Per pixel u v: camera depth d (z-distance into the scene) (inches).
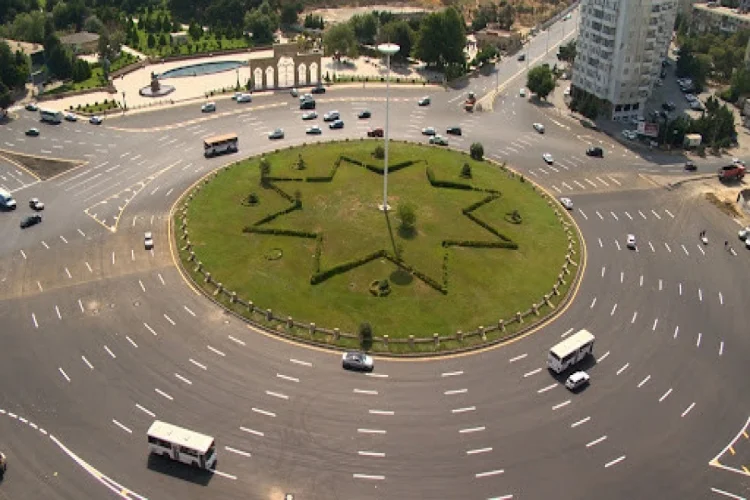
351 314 4136.3
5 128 6638.8
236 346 3887.8
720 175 6181.1
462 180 5748.0
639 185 6023.6
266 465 3154.5
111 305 4188.0
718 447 3361.2
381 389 3617.1
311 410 3464.6
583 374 3688.5
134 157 6146.7
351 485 3070.9
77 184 5629.9
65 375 3636.8
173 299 4261.8
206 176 5787.4
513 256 4785.9
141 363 3737.7
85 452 3189.0
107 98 7564.0
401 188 5615.2
